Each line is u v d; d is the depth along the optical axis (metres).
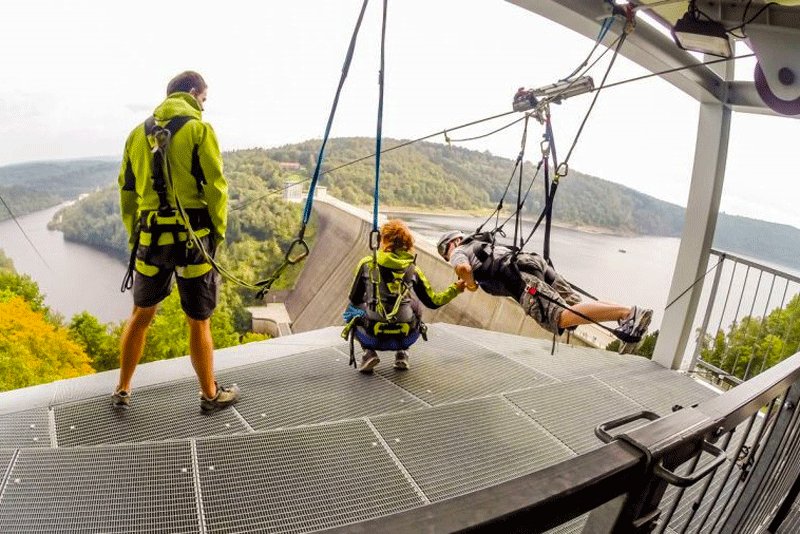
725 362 5.16
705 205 5.01
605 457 0.77
